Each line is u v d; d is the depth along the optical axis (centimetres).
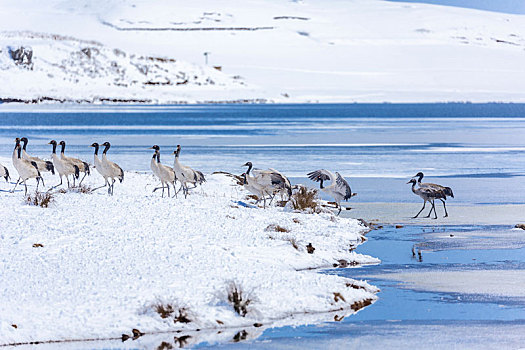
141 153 15250
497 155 15325
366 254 5991
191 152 15688
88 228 5912
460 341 3922
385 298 4722
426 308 4509
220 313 4188
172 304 4144
